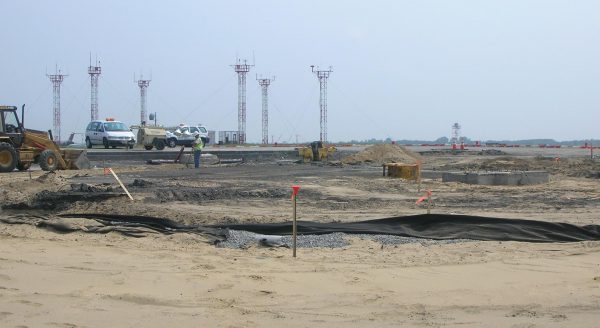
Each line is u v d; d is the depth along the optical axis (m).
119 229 12.91
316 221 14.60
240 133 88.19
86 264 9.98
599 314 7.62
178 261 10.22
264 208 17.50
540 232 12.69
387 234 12.79
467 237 12.54
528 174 24.67
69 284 8.80
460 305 7.99
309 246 11.70
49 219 14.05
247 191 20.64
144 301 7.95
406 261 10.38
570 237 12.49
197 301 7.99
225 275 9.24
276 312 7.58
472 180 24.59
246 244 11.84
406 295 8.40
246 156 47.50
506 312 7.70
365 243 11.90
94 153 42.03
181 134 55.59
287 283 8.84
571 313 7.67
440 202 19.02
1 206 16.84
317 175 28.70
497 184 24.33
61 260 10.29
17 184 20.86
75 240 12.18
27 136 30.53
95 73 89.12
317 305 7.89
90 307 7.66
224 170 32.31
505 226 12.89
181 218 15.05
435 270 9.75
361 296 8.30
